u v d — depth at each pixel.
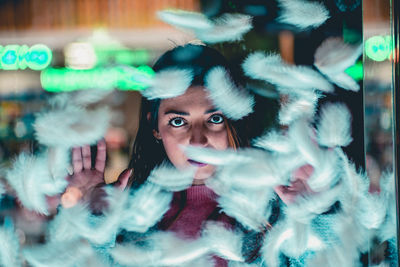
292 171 1.05
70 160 1.11
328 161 1.01
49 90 3.14
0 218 1.19
